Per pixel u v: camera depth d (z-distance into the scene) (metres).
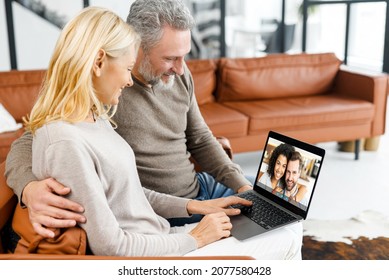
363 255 2.36
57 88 1.17
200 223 1.39
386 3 5.75
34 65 5.43
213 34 6.14
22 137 1.39
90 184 1.11
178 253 1.27
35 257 1.05
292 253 1.44
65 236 1.12
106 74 1.21
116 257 1.05
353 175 3.48
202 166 1.95
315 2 6.43
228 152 2.11
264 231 1.41
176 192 1.79
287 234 1.43
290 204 1.52
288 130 3.62
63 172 1.11
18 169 1.26
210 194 1.88
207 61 3.95
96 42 1.16
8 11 5.19
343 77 4.15
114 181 1.23
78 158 1.11
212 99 3.96
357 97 3.97
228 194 1.86
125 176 1.25
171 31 1.57
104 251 1.14
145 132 1.73
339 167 3.66
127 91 1.70
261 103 3.86
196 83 3.83
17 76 3.50
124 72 1.23
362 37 6.30
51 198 1.11
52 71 1.18
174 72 1.68
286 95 4.08
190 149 1.98
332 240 2.52
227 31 6.21
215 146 1.93
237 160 3.89
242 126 3.47
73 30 1.16
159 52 1.60
